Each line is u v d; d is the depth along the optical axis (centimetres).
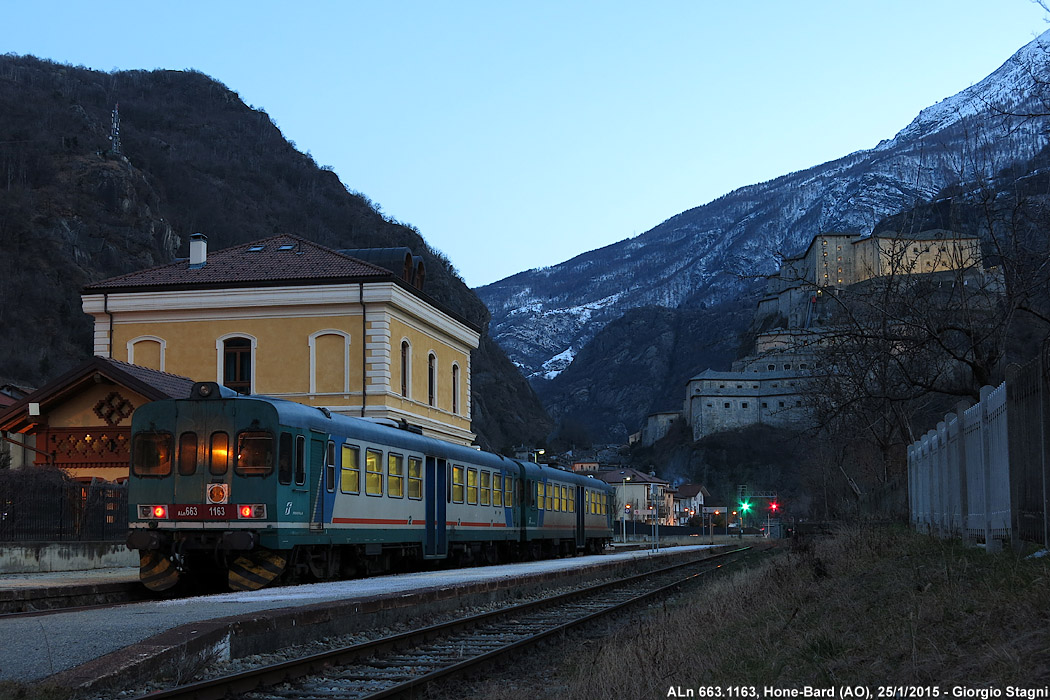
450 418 4947
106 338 4281
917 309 2002
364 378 4109
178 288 4219
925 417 3922
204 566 2147
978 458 1683
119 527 2766
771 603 1469
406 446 2667
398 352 4288
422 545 2759
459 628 1541
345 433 2309
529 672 1234
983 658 750
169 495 2034
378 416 4072
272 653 1203
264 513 2005
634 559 3528
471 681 1142
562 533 4203
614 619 1853
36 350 12062
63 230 14300
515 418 16850
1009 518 1398
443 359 4884
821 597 1455
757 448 16875
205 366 4212
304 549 2161
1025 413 1311
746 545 7269
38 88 19825
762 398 17825
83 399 3606
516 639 1461
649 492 14600
